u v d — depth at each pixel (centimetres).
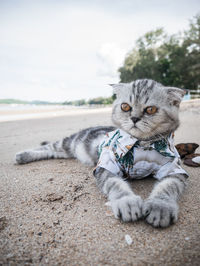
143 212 21
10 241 18
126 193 23
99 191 27
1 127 98
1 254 17
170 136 30
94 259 16
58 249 17
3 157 47
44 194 27
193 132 60
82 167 38
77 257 16
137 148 28
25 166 40
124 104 30
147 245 17
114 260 16
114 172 28
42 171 36
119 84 34
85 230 19
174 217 20
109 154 29
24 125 102
